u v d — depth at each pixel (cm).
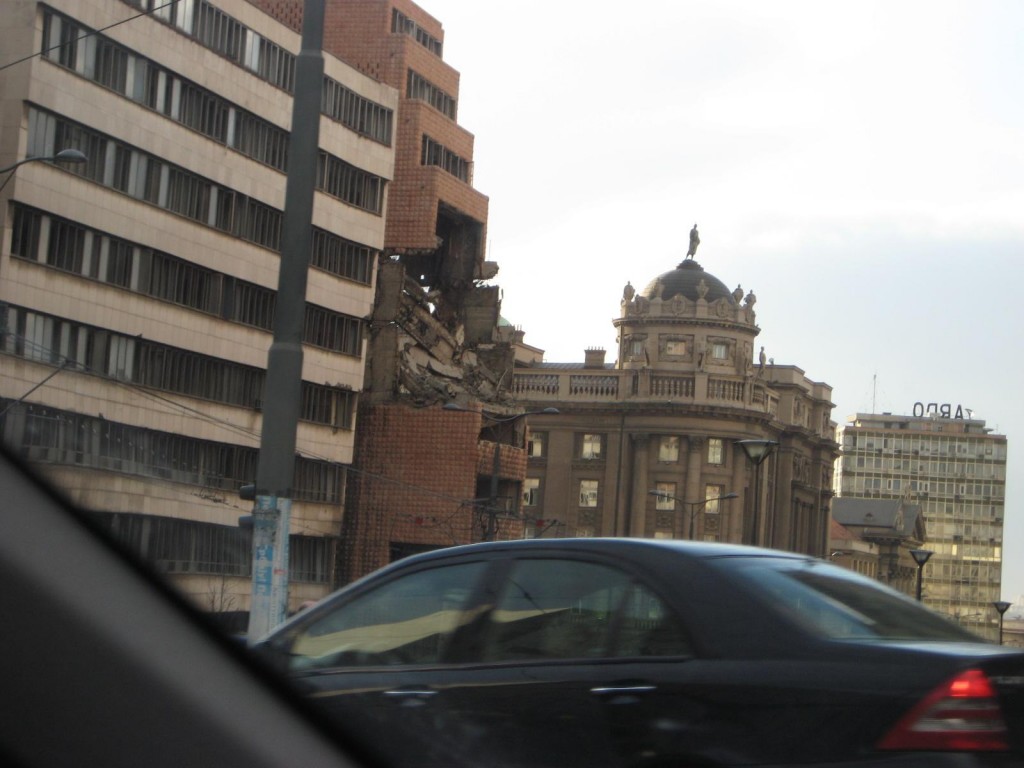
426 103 6081
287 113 5047
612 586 677
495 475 5116
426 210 5997
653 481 9794
